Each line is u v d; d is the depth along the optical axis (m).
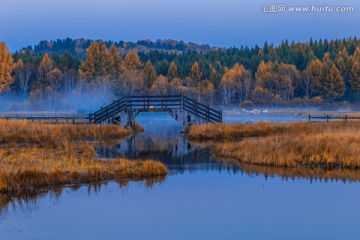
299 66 161.38
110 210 16.72
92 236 14.06
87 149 30.66
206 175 23.00
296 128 40.72
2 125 38.84
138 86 119.25
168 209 16.89
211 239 13.91
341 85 133.00
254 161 26.64
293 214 16.34
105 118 48.22
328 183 21.02
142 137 43.44
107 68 126.38
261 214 16.33
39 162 22.48
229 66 169.50
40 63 134.62
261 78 134.75
